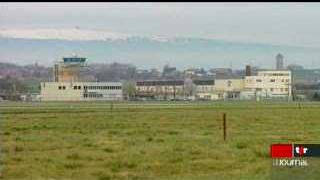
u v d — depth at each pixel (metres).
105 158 68.00
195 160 65.38
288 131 115.62
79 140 94.25
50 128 128.38
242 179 50.31
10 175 54.12
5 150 75.94
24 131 117.94
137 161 64.25
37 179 52.00
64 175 54.75
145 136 103.38
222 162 63.34
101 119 174.12
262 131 116.69
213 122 154.50
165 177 52.81
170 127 132.12
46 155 71.25
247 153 71.75
